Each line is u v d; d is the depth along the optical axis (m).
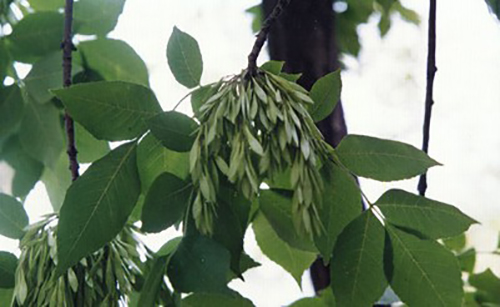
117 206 2.55
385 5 4.91
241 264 2.74
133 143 2.60
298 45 3.60
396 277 2.59
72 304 2.56
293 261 3.04
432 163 2.53
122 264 2.65
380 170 2.54
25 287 2.61
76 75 3.41
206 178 2.43
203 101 2.57
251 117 2.40
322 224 2.57
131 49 3.44
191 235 2.55
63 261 2.45
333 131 3.45
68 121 3.02
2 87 3.39
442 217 2.56
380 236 2.59
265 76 2.50
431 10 3.37
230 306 2.68
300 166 2.40
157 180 2.56
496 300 4.17
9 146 3.45
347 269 2.59
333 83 2.63
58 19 3.44
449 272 2.56
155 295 2.49
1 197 2.92
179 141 2.52
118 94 2.57
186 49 2.68
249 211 2.67
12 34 3.40
